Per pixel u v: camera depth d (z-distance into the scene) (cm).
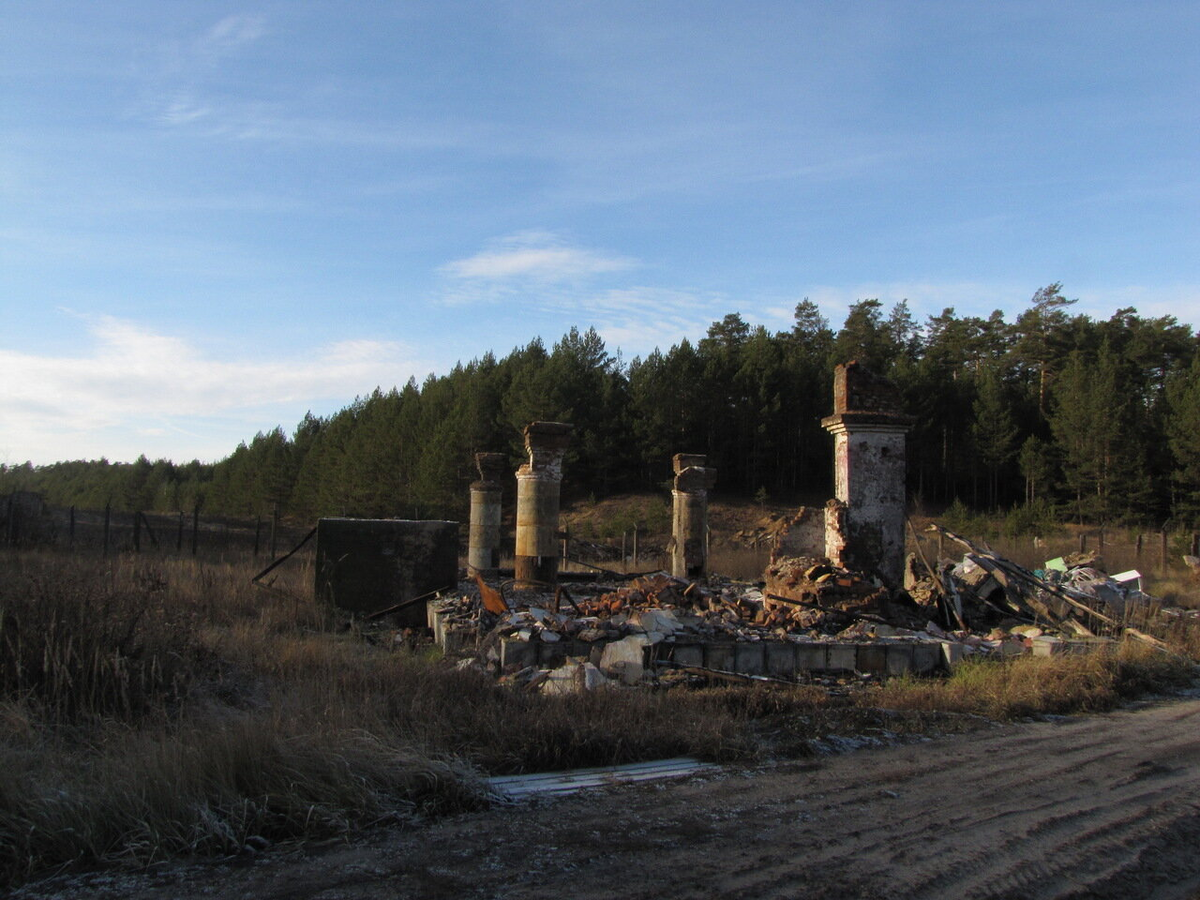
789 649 969
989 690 856
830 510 1266
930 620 1209
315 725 557
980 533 3975
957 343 6875
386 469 5459
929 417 5469
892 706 805
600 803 516
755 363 5822
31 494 2642
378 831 461
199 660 786
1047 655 1036
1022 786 561
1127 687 905
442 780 516
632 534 4219
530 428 1519
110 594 809
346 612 1350
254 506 7125
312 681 706
